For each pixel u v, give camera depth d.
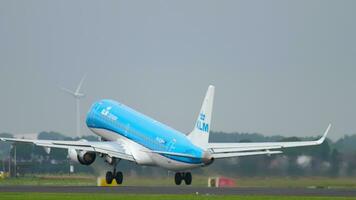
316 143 175.62
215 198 132.00
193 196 135.88
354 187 182.00
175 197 133.75
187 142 175.00
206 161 170.00
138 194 140.88
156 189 158.12
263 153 172.50
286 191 151.00
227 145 175.12
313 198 131.25
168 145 178.50
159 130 183.88
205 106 170.88
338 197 133.25
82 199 130.25
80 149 181.75
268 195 138.50
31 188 162.25
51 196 136.00
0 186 177.62
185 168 175.12
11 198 132.00
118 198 131.75
